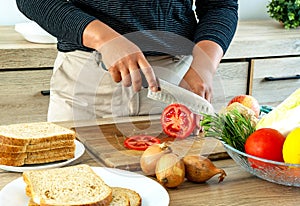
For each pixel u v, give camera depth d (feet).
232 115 3.61
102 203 2.90
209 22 4.75
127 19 4.75
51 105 5.26
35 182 3.09
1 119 6.88
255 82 8.01
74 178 3.19
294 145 3.16
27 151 3.64
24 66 6.77
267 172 3.30
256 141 3.30
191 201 3.17
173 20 4.94
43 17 4.38
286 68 8.14
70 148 3.76
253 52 7.82
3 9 7.99
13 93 6.84
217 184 3.40
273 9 8.73
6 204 3.02
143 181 3.32
